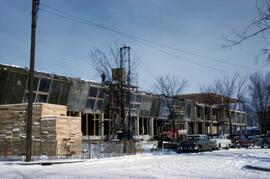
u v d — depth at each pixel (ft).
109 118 165.37
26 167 77.61
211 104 247.09
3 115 114.83
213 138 157.07
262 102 241.55
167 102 203.10
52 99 140.46
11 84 124.57
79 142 114.73
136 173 64.85
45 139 107.86
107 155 113.19
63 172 66.54
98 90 159.33
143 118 195.72
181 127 228.43
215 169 71.46
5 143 112.06
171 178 57.21
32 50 92.53
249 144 173.88
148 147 158.40
